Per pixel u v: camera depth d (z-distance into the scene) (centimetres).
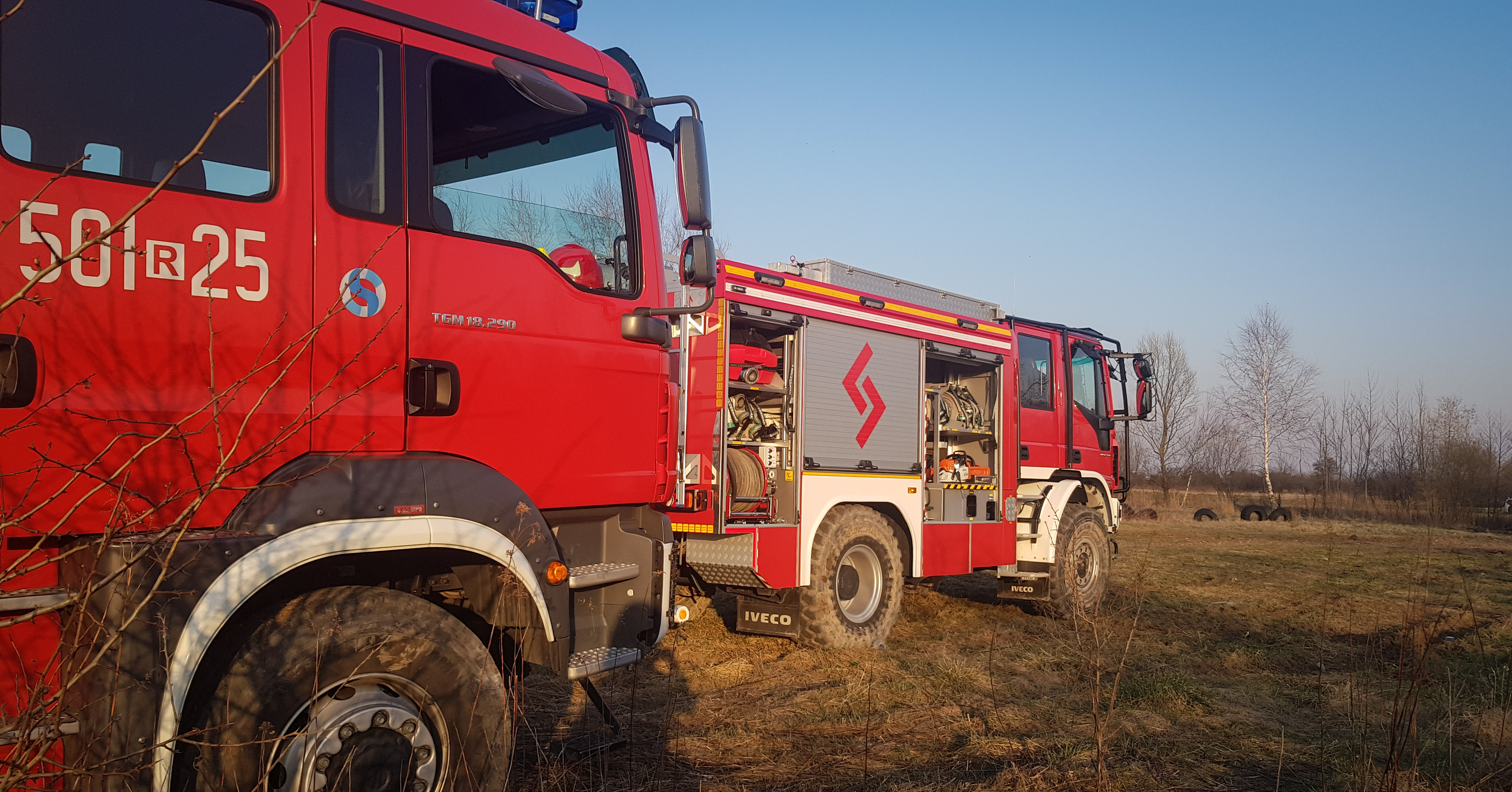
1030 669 674
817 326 733
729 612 873
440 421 317
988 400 930
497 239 342
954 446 920
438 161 329
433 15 332
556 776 390
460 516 308
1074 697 591
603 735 466
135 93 262
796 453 709
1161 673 650
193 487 258
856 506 766
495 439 334
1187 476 3694
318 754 271
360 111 306
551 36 379
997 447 921
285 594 294
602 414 374
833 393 742
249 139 282
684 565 703
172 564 246
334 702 278
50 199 241
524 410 344
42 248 239
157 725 237
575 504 362
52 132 247
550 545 335
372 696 286
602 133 392
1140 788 430
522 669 346
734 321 683
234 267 272
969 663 683
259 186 282
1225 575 1301
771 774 436
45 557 240
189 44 273
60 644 221
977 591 1117
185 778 247
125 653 236
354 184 302
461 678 301
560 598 337
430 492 302
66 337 242
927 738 498
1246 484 3769
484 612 336
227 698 254
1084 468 1072
